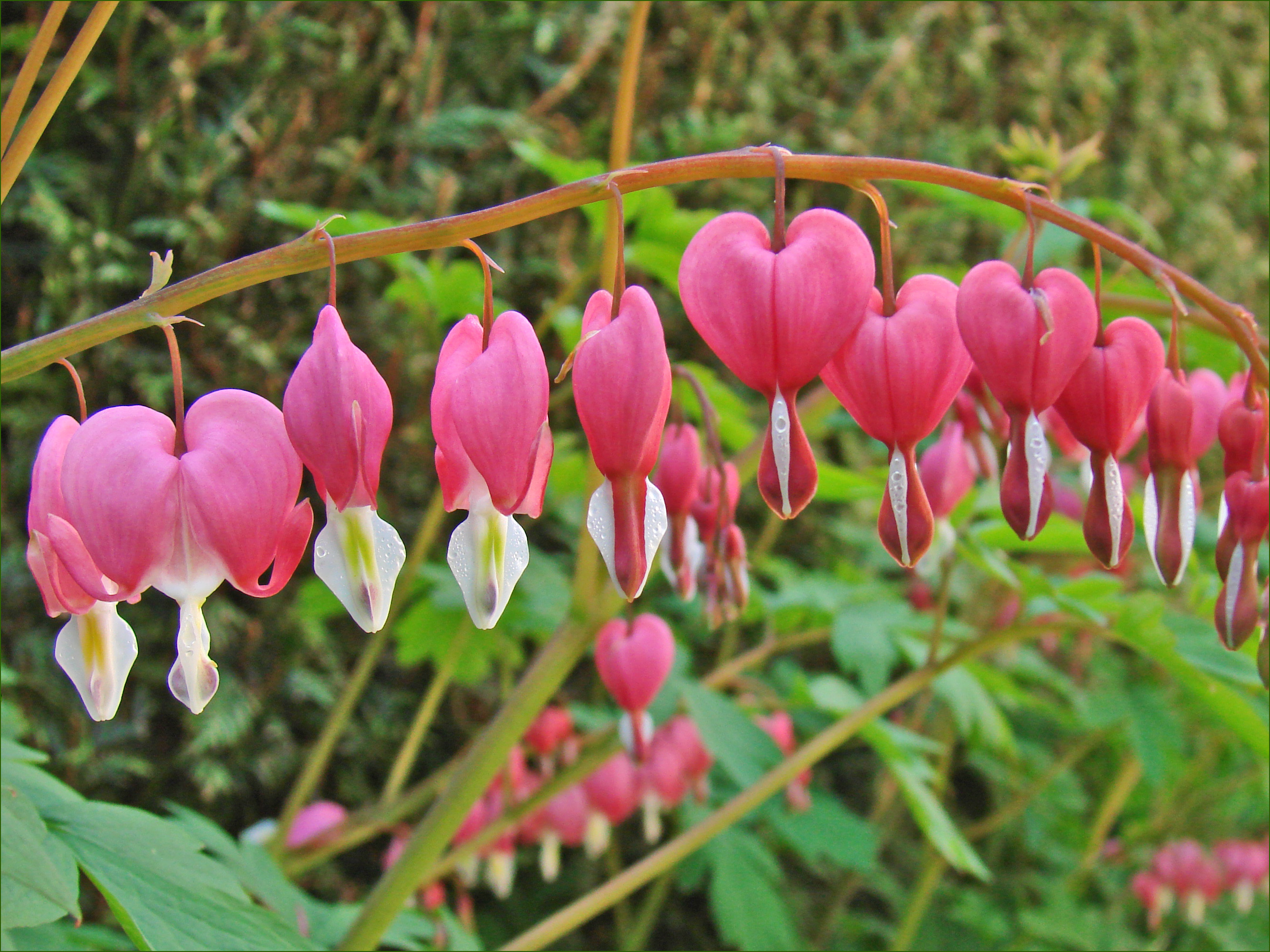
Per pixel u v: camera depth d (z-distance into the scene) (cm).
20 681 44
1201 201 86
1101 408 22
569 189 21
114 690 21
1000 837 70
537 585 48
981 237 73
